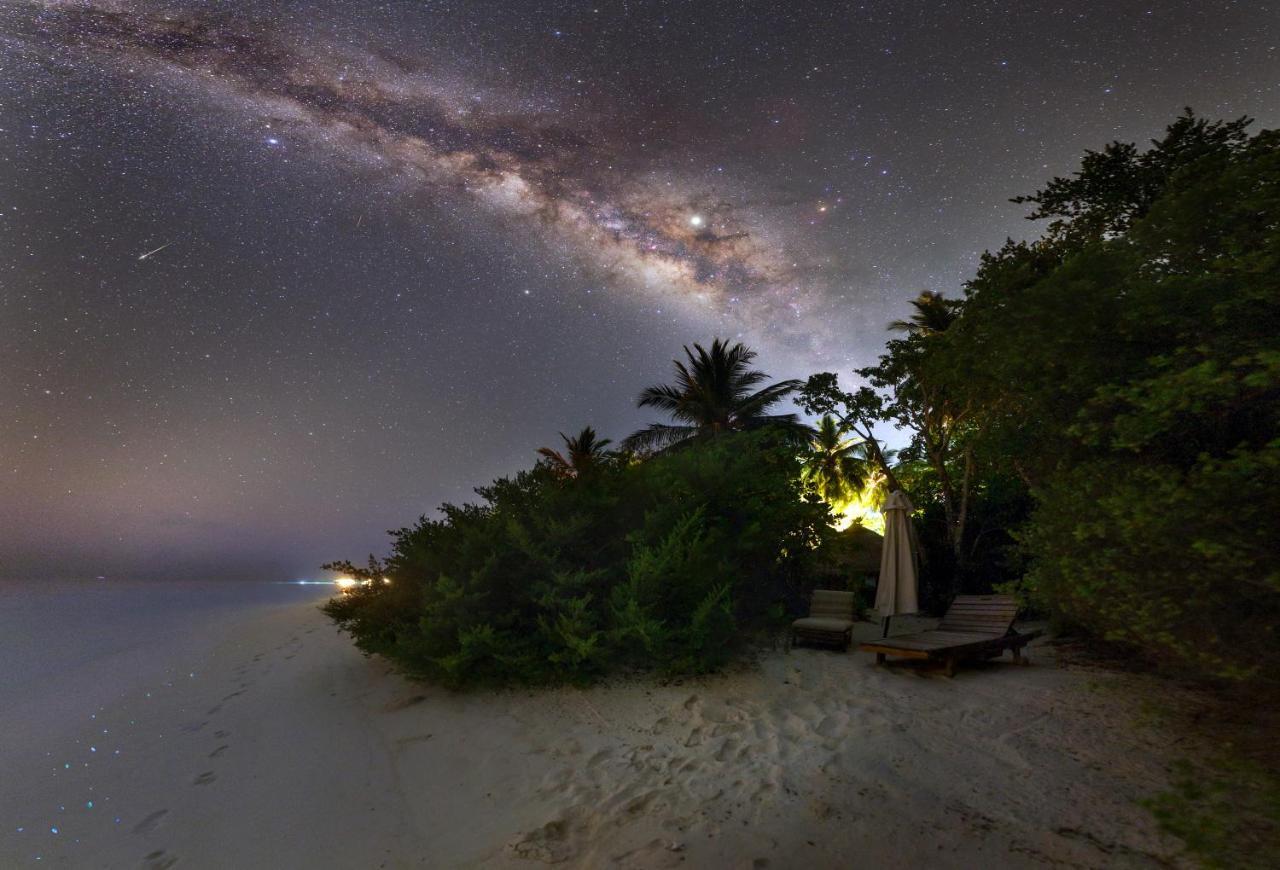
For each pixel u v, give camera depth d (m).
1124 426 3.91
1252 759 3.97
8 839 4.51
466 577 7.50
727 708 5.86
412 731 6.04
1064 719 5.22
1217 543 3.23
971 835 3.57
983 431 7.68
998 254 8.35
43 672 10.85
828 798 4.09
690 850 3.58
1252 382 3.18
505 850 3.81
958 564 12.95
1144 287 4.15
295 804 4.79
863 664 7.27
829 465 28.94
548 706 6.18
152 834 4.47
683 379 29.28
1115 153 8.70
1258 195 3.76
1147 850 3.30
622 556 7.75
